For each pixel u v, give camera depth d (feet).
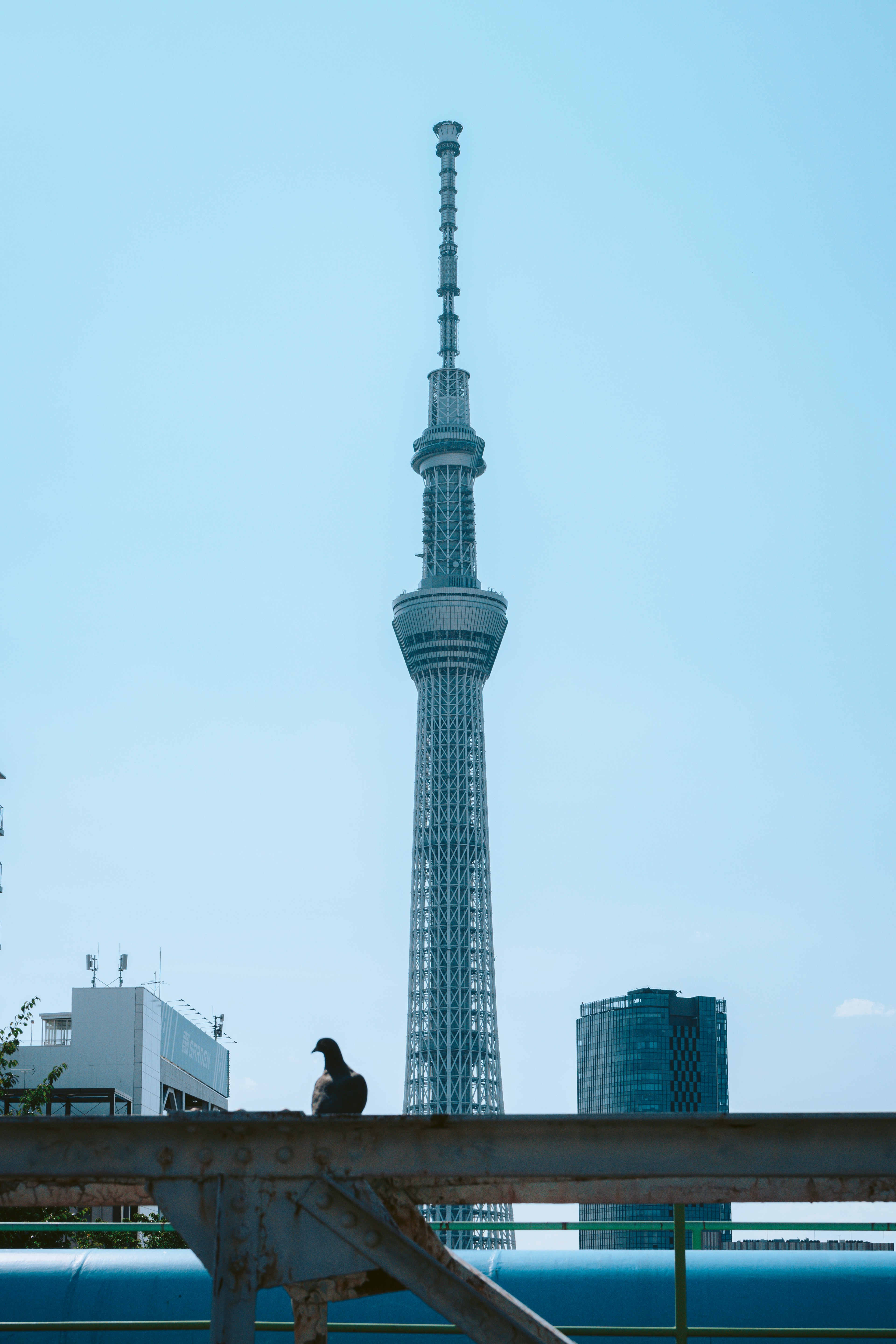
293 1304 36.27
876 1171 29.30
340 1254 29.35
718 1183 34.83
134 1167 29.99
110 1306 63.41
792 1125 29.40
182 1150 30.04
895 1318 62.34
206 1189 30.09
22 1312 63.72
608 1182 35.94
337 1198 29.66
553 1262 65.62
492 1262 65.77
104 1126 29.86
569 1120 29.45
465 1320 28.91
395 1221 32.30
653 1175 29.50
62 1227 63.98
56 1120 29.76
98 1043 442.09
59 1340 62.75
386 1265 29.19
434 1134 29.91
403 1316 63.36
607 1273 64.54
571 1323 62.80
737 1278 64.08
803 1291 63.21
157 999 464.65
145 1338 62.95
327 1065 36.29
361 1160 29.84
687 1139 29.63
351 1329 59.52
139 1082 437.99
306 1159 29.94
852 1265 64.54
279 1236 29.55
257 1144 30.07
